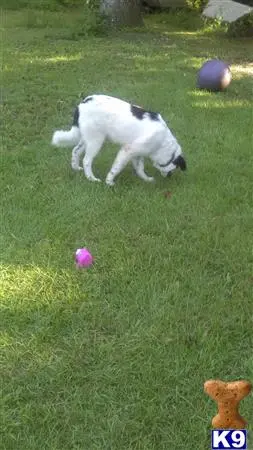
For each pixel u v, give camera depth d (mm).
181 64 10992
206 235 5016
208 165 6352
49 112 8055
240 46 13086
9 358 3633
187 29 15070
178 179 6000
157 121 5547
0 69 10195
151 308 4074
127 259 4633
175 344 3762
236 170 6301
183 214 5355
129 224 5164
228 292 4312
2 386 3428
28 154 6496
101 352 3686
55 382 3467
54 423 3205
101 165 6270
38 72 10102
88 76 9922
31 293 4207
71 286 4289
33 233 4930
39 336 3803
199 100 8656
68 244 4832
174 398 3377
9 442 3092
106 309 4070
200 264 4629
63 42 12633
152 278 4387
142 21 14758
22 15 15531
